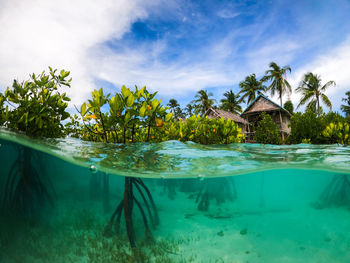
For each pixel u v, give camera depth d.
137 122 5.59
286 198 9.26
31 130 4.82
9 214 3.96
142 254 3.61
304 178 7.37
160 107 5.61
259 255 3.70
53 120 5.31
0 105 4.59
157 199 6.32
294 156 6.14
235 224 5.00
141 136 7.42
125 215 4.05
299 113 16.41
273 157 5.94
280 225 4.95
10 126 4.68
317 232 4.55
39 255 3.36
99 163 4.08
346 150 7.40
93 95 5.03
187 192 6.60
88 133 8.38
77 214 4.69
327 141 13.95
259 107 28.92
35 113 4.73
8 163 4.06
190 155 5.63
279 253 3.74
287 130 28.48
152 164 4.67
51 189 4.98
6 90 4.67
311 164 5.28
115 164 4.28
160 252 3.77
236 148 7.49
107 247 3.77
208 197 6.05
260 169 5.54
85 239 3.93
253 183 8.17
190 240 4.21
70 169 5.01
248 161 5.31
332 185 6.73
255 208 6.52
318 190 8.75
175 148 6.21
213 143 8.75
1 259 3.16
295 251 3.83
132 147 5.67
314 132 14.88
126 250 3.74
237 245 4.04
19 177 4.14
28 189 4.20
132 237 3.79
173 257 3.64
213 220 5.18
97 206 5.20
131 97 4.94
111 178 5.36
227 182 6.68
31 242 3.61
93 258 3.43
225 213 5.73
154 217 4.78
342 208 6.08
